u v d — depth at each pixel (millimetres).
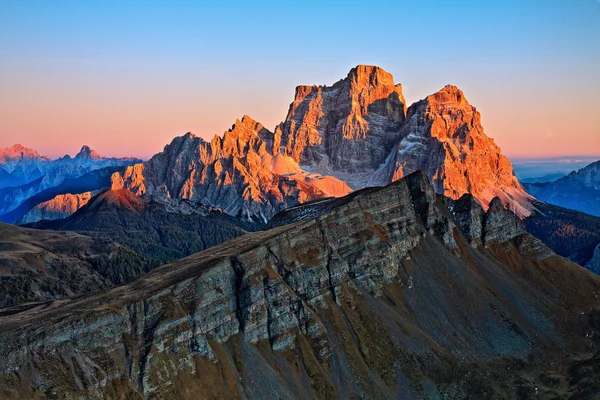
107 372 170375
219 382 188875
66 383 159750
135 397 170125
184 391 179875
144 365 177375
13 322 173750
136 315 187375
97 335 175125
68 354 166625
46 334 165625
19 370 156125
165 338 186375
